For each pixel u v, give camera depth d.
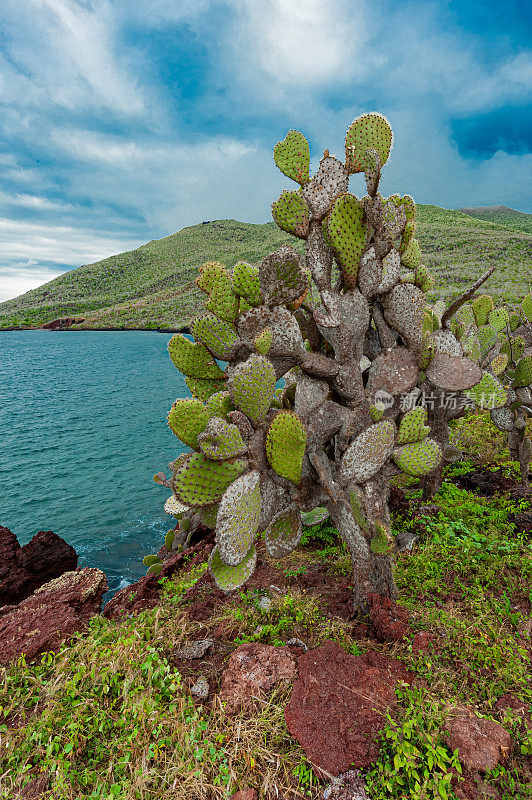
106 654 2.63
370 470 2.94
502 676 2.38
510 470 5.99
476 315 5.92
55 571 5.71
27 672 2.58
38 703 2.38
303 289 2.57
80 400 23.31
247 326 2.76
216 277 2.97
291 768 1.97
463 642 2.64
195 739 2.06
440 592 3.34
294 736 2.09
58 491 11.22
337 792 1.84
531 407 5.34
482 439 7.45
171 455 14.16
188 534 5.81
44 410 20.88
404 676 2.44
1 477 12.28
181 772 1.93
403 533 4.36
